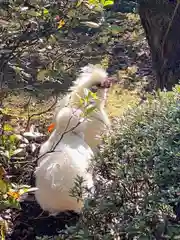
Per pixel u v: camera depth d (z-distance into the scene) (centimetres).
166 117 263
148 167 238
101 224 243
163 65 466
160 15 451
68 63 284
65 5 239
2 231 295
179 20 445
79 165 350
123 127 277
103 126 434
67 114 382
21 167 345
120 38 785
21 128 464
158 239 207
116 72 699
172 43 453
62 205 360
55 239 248
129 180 239
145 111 282
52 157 362
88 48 279
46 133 470
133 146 261
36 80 272
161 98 290
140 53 748
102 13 255
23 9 235
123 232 222
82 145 379
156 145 244
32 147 374
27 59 261
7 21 240
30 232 358
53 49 263
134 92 636
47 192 358
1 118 321
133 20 793
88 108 317
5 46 244
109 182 259
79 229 244
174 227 208
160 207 214
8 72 265
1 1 237
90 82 429
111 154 273
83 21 247
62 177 350
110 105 595
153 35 466
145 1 457
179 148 234
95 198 249
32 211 379
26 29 241
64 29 249
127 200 239
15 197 235
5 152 255
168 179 225
